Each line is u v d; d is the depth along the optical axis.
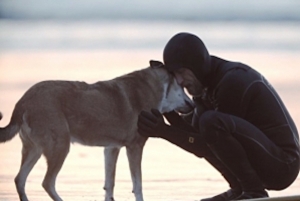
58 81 10.25
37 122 9.86
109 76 29.12
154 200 10.26
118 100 10.59
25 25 66.06
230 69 8.90
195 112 9.73
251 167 8.76
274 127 8.84
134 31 59.78
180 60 9.01
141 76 10.97
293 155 8.86
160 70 11.02
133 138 10.70
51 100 9.97
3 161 14.04
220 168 9.41
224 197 9.43
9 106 21.77
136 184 10.55
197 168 13.59
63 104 10.07
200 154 9.30
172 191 11.05
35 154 10.11
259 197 8.71
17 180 10.01
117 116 10.55
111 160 10.57
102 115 10.41
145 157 15.03
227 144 8.62
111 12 82.69
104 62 36.59
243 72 8.83
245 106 8.80
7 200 10.13
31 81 28.41
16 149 15.88
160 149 16.31
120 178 12.60
